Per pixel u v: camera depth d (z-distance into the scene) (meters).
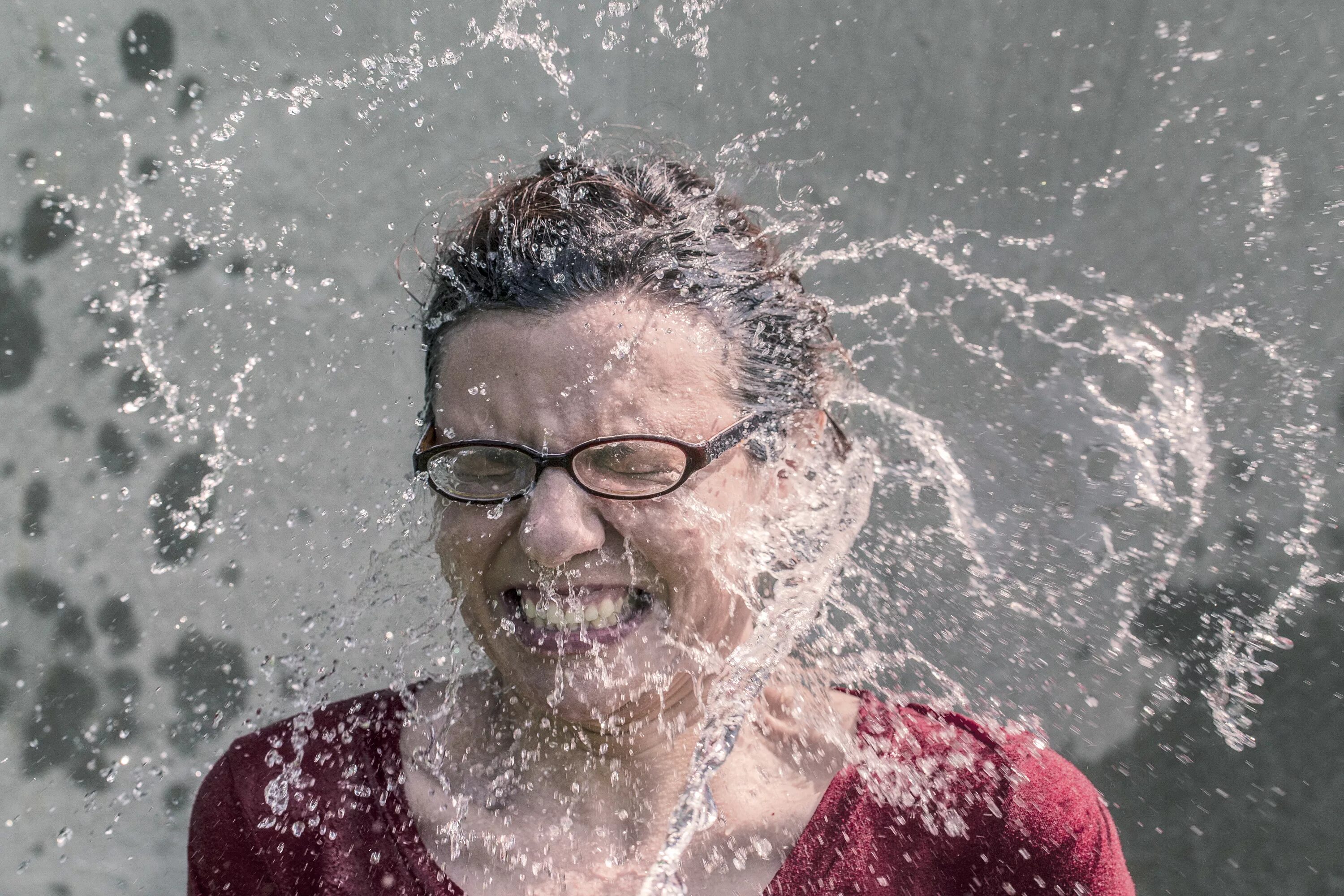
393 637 1.88
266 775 1.51
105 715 3.04
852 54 3.19
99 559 3.08
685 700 1.48
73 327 3.23
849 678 1.74
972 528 2.64
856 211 3.13
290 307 3.21
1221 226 2.96
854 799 1.45
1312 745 2.83
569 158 1.63
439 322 1.42
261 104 3.35
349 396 3.16
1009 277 3.02
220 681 3.04
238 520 3.10
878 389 2.88
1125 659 2.68
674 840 1.45
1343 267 2.84
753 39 3.22
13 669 3.04
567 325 1.32
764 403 1.42
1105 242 3.00
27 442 3.16
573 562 1.35
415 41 3.33
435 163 3.26
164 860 2.91
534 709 1.50
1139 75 3.07
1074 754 2.71
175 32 3.33
